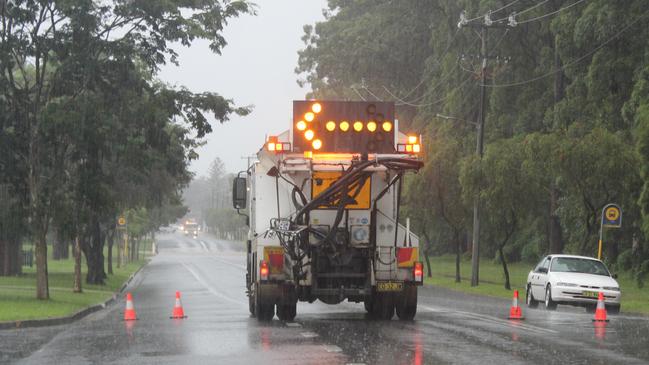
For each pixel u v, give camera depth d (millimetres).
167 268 135250
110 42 51031
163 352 24625
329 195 33000
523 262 123688
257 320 35500
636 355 23375
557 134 60906
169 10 50938
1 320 36344
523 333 29562
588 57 83812
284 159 33250
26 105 50938
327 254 34062
